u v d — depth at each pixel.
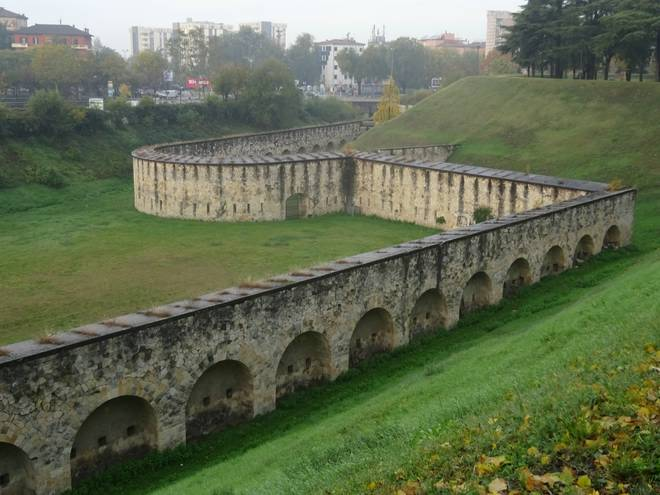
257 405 29.36
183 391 26.69
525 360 25.19
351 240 60.38
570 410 15.23
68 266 51.75
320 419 28.02
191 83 167.75
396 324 35.06
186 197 69.94
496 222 42.03
